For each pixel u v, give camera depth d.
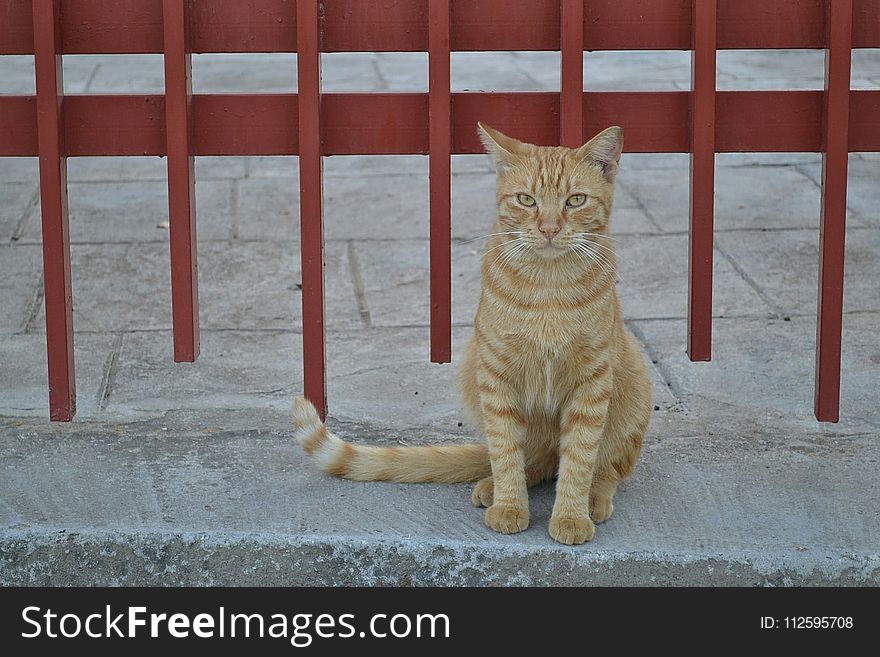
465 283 6.04
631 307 5.67
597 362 3.47
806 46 4.03
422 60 11.52
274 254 6.48
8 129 4.07
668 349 5.14
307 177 4.04
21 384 4.75
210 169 8.12
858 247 6.30
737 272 6.09
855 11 3.98
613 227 6.79
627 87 10.03
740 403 4.58
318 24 3.97
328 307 5.75
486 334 3.52
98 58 11.59
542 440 3.76
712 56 3.95
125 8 4.02
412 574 3.47
